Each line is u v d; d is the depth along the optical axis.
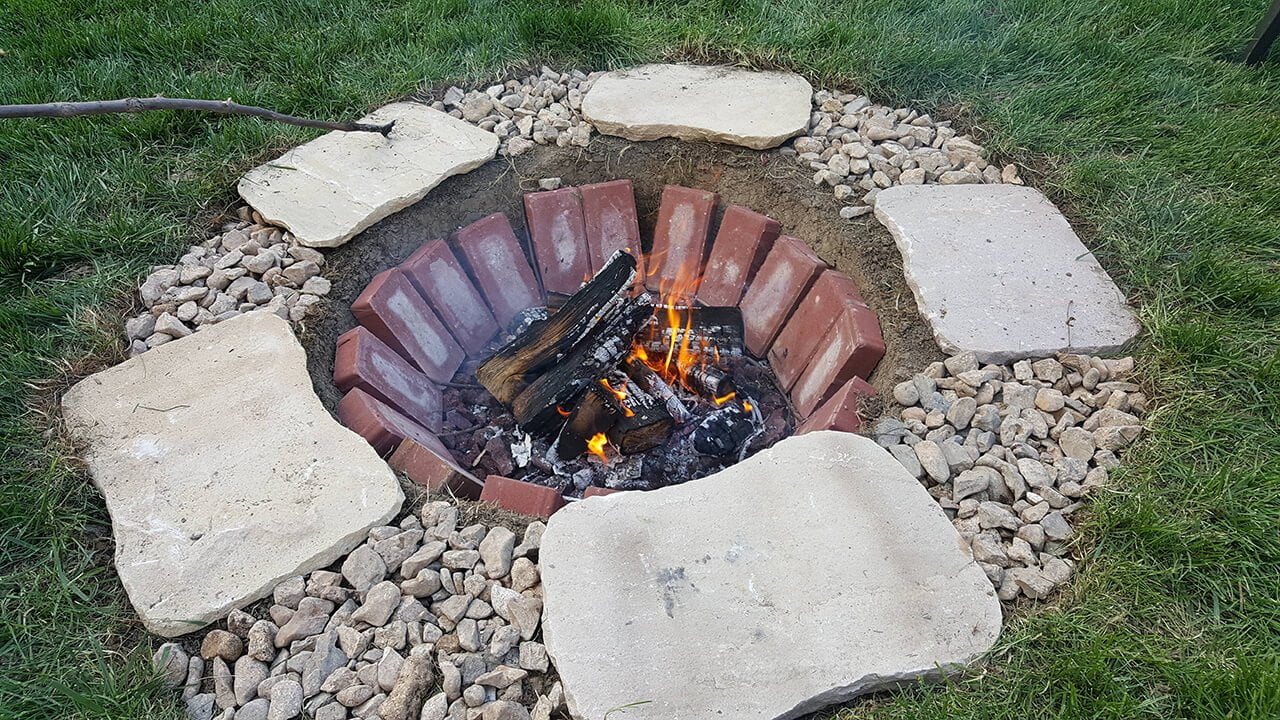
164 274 2.82
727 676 1.83
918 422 2.39
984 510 2.14
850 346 2.75
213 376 2.51
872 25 3.84
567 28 3.81
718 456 2.85
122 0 4.11
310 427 2.37
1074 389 2.48
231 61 3.76
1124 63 3.64
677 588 1.98
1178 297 2.67
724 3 4.05
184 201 3.06
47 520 2.16
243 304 2.75
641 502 2.15
